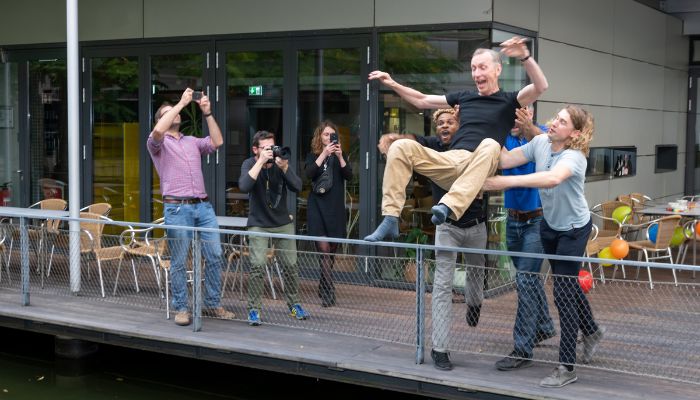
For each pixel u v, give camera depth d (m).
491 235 7.63
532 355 5.20
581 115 4.77
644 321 5.65
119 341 6.27
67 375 6.75
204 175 8.84
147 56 9.14
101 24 9.40
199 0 8.78
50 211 8.38
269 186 6.35
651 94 11.73
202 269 6.51
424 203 7.77
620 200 9.88
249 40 8.54
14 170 10.23
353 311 6.12
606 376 5.06
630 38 10.83
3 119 10.24
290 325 6.18
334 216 7.05
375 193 8.01
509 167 5.07
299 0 8.25
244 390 6.27
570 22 8.95
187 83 8.93
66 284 7.30
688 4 12.24
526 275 5.18
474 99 4.92
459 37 7.53
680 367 5.07
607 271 9.36
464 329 5.46
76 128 7.30
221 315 6.50
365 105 7.99
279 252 6.29
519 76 7.86
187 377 6.59
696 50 13.29
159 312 6.78
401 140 4.78
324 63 8.18
